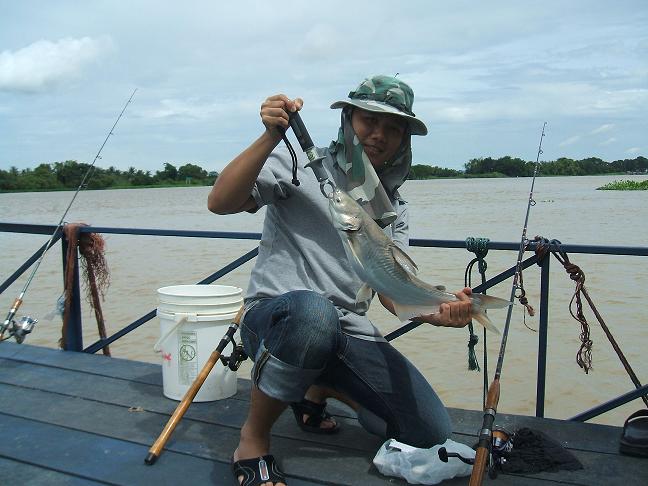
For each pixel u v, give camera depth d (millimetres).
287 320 2184
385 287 2232
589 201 33250
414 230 16844
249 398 3287
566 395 5023
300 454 2592
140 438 2768
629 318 6871
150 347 6340
